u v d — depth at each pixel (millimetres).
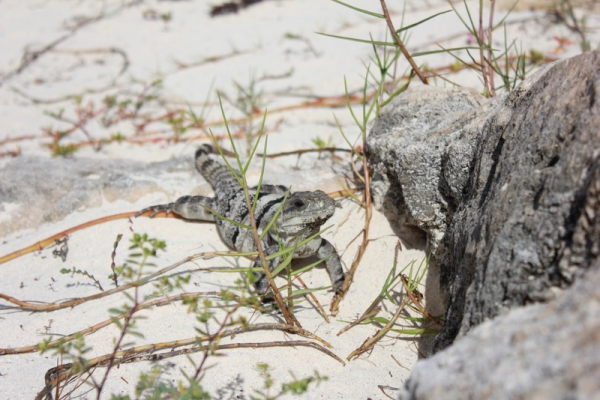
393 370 6395
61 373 6230
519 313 4008
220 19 18812
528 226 4641
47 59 17078
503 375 3477
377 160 8602
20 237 9391
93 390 6051
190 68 15812
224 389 5996
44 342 5809
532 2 15922
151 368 6297
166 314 7215
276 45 16594
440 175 7191
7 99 15070
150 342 6707
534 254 4512
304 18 18078
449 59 14039
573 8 15531
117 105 13711
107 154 12039
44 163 10734
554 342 3445
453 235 6457
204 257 7582
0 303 7730
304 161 10977
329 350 6605
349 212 8953
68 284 8008
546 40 14273
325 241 8039
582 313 3477
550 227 4465
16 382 6297
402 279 6816
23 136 13062
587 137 4473
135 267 8172
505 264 4699
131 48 17344
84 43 17891
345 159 10812
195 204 9094
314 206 7645
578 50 13586
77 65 16719
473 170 6414
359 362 6508
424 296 7320
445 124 7496
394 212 8469
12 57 17266
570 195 4406
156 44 17484
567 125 4777
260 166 10523
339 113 13016
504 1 16156
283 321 7156
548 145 4871
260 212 8320
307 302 7613
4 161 11852
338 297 7410
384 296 7199
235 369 6285
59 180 10133
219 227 9016
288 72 14945
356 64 14875
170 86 14945
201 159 10383
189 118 13172
